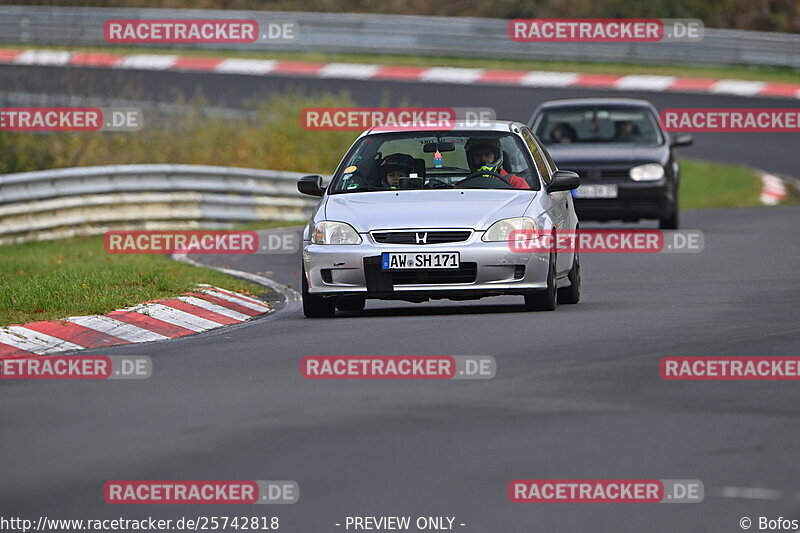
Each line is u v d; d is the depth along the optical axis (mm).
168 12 151625
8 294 47219
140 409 29969
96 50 145500
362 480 23641
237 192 87875
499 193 45875
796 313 42750
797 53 145250
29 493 23359
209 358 37000
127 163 98375
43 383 33875
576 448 25578
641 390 30938
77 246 75062
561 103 79062
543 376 32688
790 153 120875
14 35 149875
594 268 60781
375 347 37531
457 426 27547
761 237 71875
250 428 27734
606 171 73875
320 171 102375
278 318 46500
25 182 77188
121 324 43750
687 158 119250
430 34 152000
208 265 65125
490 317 43719
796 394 30484
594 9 159875
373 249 43969
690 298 48000
